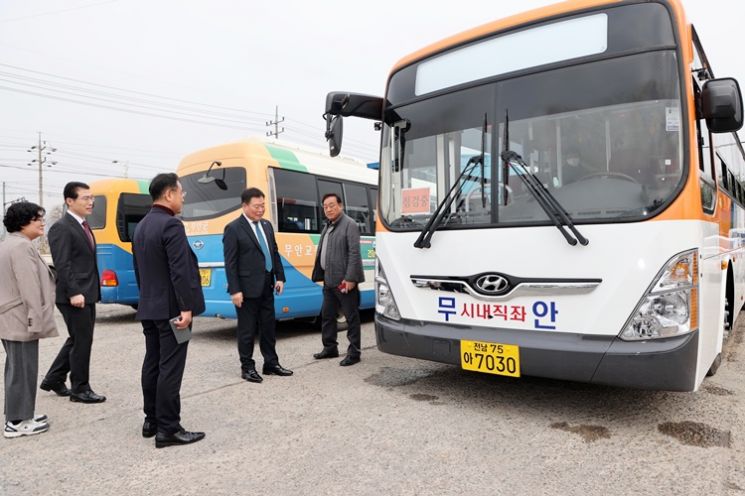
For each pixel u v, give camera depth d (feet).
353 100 16.58
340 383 16.80
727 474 10.16
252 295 17.30
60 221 15.08
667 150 11.60
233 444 12.03
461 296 13.70
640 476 10.16
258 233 17.83
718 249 14.44
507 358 12.75
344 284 19.01
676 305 11.23
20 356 12.83
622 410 13.83
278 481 10.20
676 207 11.34
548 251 12.38
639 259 11.46
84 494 9.84
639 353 11.28
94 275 15.52
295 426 13.07
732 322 17.61
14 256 12.59
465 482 10.03
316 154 28.09
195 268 12.30
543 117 13.00
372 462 10.94
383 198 15.83
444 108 14.73
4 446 12.15
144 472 10.70
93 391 16.25
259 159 23.75
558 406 14.24
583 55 12.75
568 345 11.97
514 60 13.69
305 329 28.14
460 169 14.14
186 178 25.76
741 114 11.50
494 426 12.87
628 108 12.06
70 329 15.29
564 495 9.50
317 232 26.27
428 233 14.24
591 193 12.11
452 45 14.88
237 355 21.50
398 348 14.84
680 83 11.73
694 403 14.24
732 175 18.90
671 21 12.01
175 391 12.05
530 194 12.86
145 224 12.15
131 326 30.58
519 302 12.76
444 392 15.66
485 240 13.28
